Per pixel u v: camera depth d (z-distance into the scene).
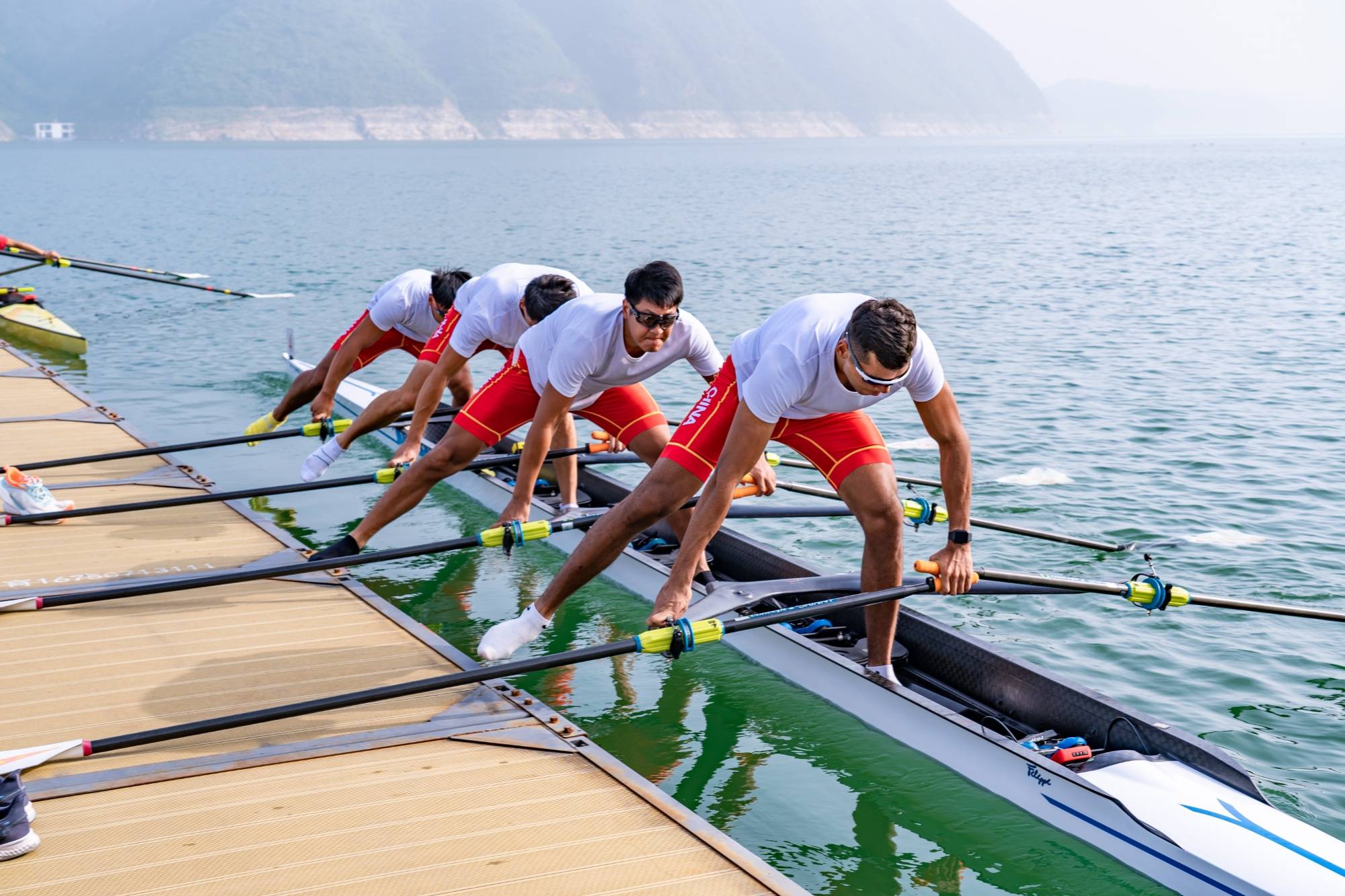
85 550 6.98
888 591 4.86
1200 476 9.85
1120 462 10.29
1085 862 4.50
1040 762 4.67
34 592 6.18
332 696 4.54
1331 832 4.68
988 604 7.25
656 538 7.69
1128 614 7.05
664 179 77.44
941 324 18.45
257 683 5.03
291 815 3.85
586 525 5.63
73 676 5.07
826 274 25.14
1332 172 88.94
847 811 4.84
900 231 36.75
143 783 4.05
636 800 4.01
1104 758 4.66
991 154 170.00
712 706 5.77
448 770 4.23
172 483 8.52
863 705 5.48
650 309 4.95
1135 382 13.77
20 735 4.48
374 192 59.94
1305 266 26.64
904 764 5.22
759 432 4.46
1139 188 66.44
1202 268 26.31
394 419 8.02
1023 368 14.69
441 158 140.12
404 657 5.35
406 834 3.74
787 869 4.41
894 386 4.41
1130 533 8.39
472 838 3.72
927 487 9.23
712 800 4.91
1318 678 6.16
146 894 3.34
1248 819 4.25
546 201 52.25
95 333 17.30
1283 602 7.14
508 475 9.54
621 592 7.30
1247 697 5.93
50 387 11.84
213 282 23.31
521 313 6.63
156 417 12.05
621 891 3.43
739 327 18.12
